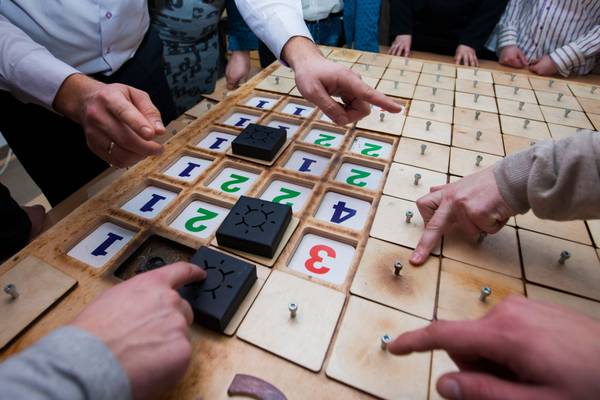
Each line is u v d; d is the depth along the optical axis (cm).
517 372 20
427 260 37
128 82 69
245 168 51
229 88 94
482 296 34
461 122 61
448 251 38
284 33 57
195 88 101
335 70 49
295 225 41
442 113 63
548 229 41
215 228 42
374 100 48
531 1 100
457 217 38
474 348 21
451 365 29
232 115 63
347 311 33
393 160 52
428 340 23
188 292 32
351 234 40
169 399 27
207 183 48
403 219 42
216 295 32
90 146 44
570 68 86
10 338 30
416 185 47
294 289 34
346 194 47
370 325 32
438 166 50
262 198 47
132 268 38
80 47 59
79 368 19
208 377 28
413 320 32
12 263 37
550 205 33
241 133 53
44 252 38
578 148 30
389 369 28
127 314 23
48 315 33
